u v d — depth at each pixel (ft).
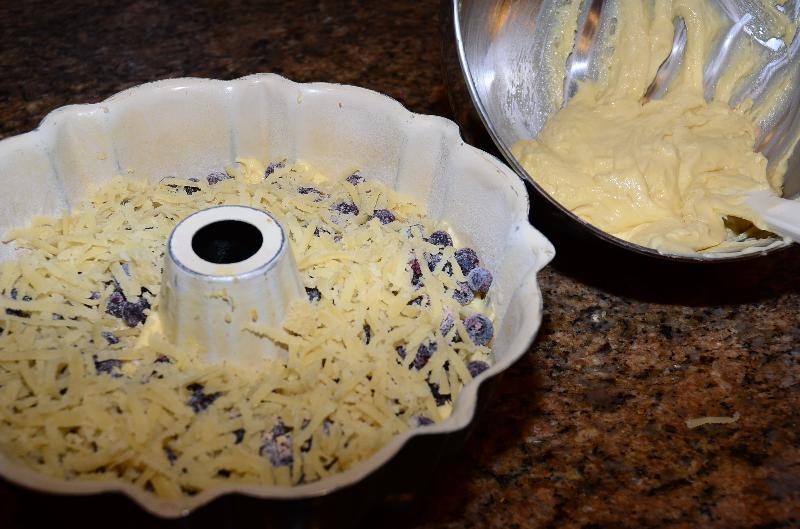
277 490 0.96
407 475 1.09
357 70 2.10
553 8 1.73
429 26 2.27
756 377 1.52
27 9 2.25
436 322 1.30
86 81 2.02
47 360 1.19
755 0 1.71
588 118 1.72
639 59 1.76
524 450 1.39
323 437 1.13
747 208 1.56
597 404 1.46
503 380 1.49
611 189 1.63
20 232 1.37
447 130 1.45
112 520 1.00
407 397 1.19
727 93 1.77
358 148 1.54
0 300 1.27
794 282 1.70
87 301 1.29
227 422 1.15
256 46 2.16
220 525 1.01
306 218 1.43
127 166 1.49
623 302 1.64
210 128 1.52
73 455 1.10
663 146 1.65
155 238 1.37
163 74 2.06
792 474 1.38
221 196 1.45
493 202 1.40
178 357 1.23
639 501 1.33
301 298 1.29
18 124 1.89
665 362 1.54
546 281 1.67
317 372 1.21
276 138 1.55
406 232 1.43
